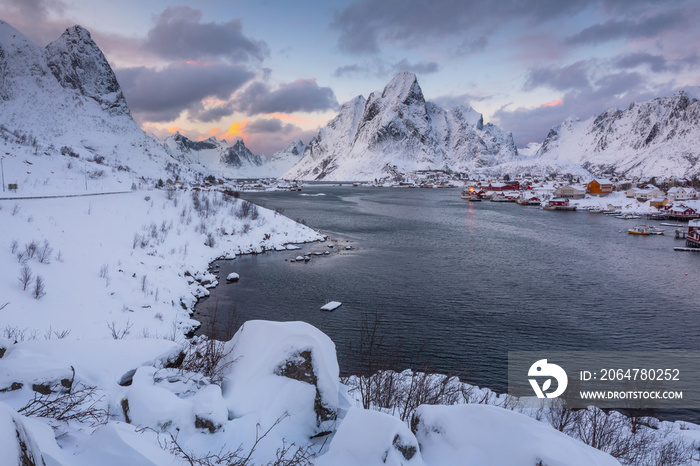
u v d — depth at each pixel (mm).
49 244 43312
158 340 8805
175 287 44031
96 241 49531
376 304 44094
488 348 32812
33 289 32594
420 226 108062
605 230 106062
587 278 56188
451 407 5852
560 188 196250
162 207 75875
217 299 45688
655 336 36094
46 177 90938
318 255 69375
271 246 73500
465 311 41938
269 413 6723
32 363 6633
